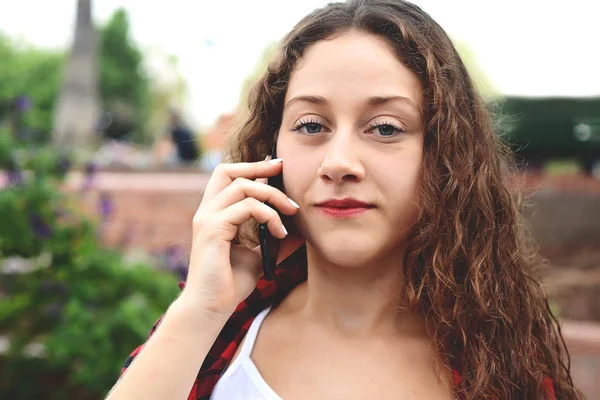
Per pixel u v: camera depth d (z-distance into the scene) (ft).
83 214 11.03
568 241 17.99
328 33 3.30
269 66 3.82
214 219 3.34
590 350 9.56
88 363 8.83
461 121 3.61
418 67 3.32
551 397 3.57
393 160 3.17
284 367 3.36
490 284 3.59
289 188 3.34
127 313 8.99
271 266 3.42
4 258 10.11
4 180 11.04
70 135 35.04
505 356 3.50
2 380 9.84
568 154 20.03
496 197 3.83
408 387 3.22
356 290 3.40
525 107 18.30
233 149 4.32
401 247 3.41
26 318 9.91
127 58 80.74
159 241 15.81
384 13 3.36
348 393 3.19
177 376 3.13
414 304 3.39
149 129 83.15
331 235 3.14
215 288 3.26
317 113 3.24
